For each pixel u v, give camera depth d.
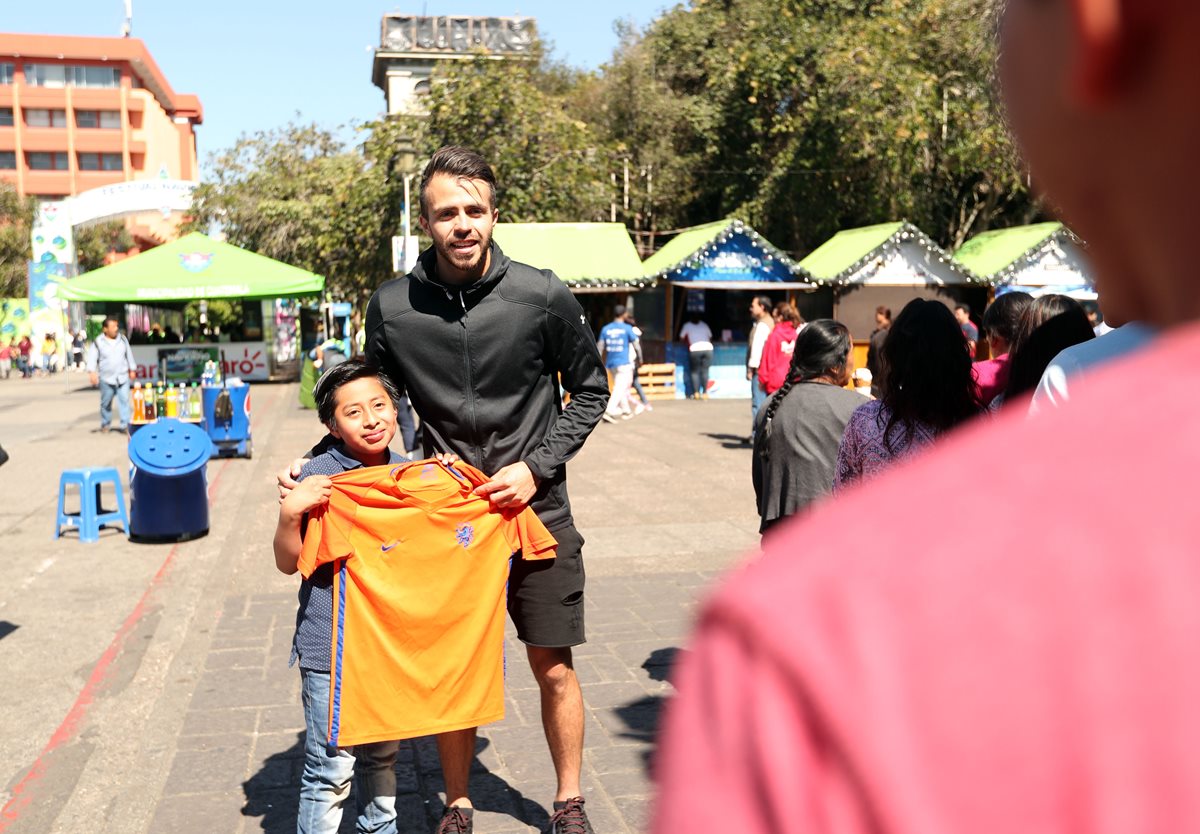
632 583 7.00
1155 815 0.30
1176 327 0.37
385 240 25.62
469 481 3.23
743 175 29.59
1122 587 0.31
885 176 26.36
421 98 25.50
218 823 3.81
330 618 3.18
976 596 0.32
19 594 7.07
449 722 3.19
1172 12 0.35
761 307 14.30
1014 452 0.35
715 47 30.38
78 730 4.72
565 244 21.83
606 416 17.73
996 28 0.44
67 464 13.23
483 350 3.37
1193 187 0.36
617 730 4.57
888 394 3.42
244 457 13.74
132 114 86.19
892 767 0.31
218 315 26.86
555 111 25.75
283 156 36.56
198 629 6.15
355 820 3.87
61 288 17.00
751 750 0.33
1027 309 3.51
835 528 0.36
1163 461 0.33
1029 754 0.31
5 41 82.56
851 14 28.77
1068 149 0.39
